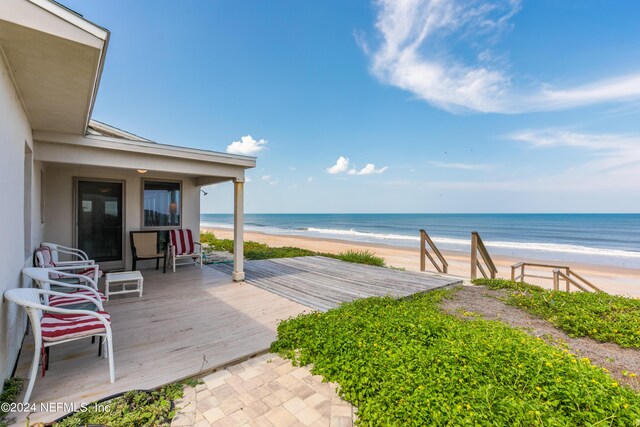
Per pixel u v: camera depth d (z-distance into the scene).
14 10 1.65
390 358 2.31
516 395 1.86
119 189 6.30
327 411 1.96
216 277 5.88
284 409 1.98
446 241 24.16
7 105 2.16
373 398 1.94
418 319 3.28
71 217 5.77
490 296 5.17
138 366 2.48
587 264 14.31
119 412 1.87
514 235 28.78
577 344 3.25
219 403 2.04
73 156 3.90
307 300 4.48
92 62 2.12
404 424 1.68
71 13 1.82
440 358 2.27
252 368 2.54
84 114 3.11
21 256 2.75
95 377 2.31
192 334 3.17
